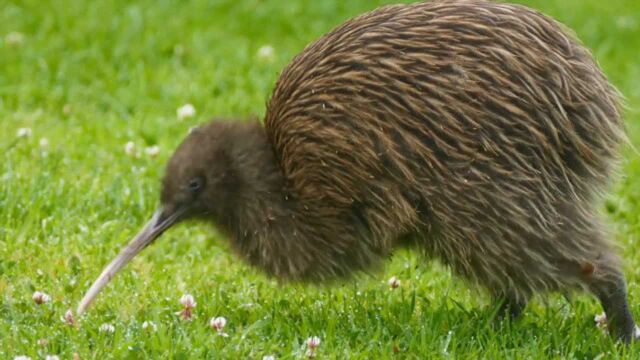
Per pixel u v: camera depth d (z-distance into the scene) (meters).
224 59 27.25
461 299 16.56
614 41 30.69
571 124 14.47
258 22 29.61
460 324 15.30
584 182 14.71
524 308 15.59
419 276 17.31
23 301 15.76
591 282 14.77
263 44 28.64
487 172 14.30
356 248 15.15
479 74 14.30
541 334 15.12
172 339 14.46
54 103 24.75
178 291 16.59
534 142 14.31
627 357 14.43
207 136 15.47
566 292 14.86
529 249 14.52
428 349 14.47
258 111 24.73
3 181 19.42
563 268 14.68
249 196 15.22
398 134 14.36
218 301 16.06
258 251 15.45
